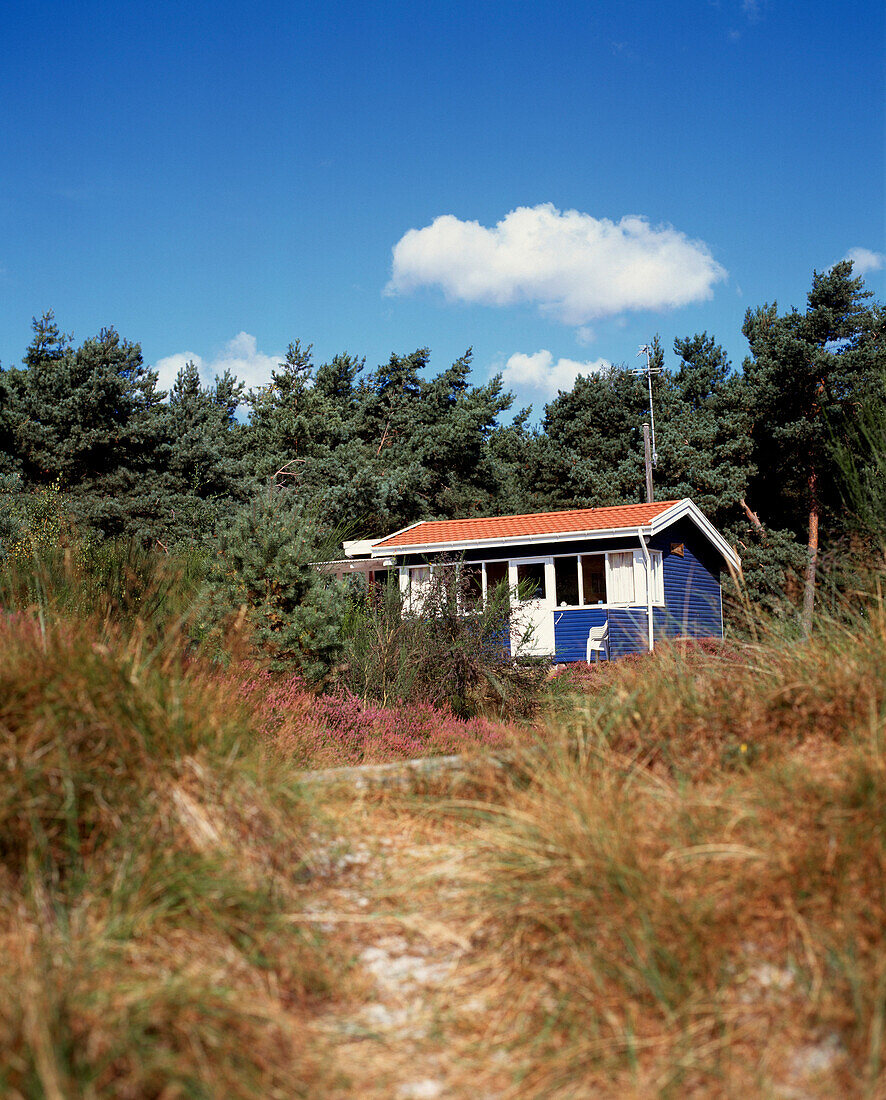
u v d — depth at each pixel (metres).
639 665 6.15
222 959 2.66
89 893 2.83
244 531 8.43
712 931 2.65
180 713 3.65
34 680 3.43
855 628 4.85
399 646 9.24
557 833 3.22
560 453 39.00
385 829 4.18
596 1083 2.24
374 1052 2.42
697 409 37.34
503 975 2.80
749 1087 2.13
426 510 31.33
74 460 26.31
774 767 3.60
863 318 30.42
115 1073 2.00
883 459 5.53
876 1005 2.17
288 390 40.94
